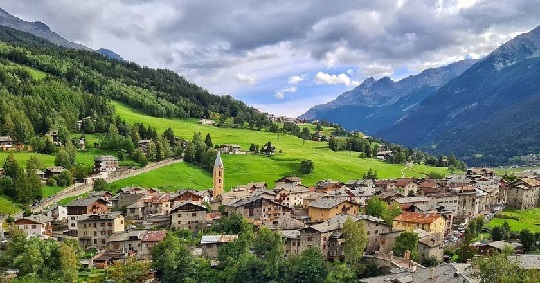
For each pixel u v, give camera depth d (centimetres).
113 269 14525
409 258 13375
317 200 18962
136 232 17112
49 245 14825
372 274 13238
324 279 12975
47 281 13875
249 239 15288
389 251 14850
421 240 14325
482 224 17675
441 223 16450
